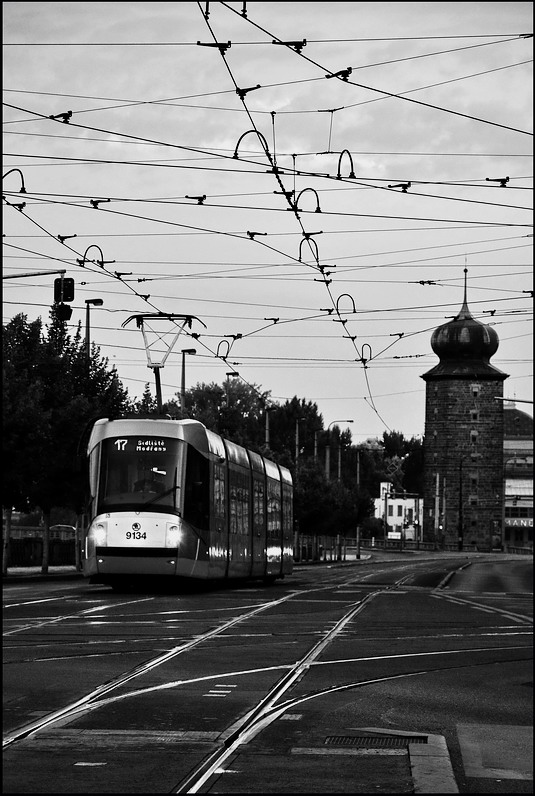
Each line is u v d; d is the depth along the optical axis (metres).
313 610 37.97
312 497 140.12
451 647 26.73
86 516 43.59
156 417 44.75
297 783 11.99
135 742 13.95
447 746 14.31
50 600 39.88
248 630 29.77
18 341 68.81
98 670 20.61
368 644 26.91
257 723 15.56
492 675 21.70
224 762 12.96
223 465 47.88
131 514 42.56
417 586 61.97
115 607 36.66
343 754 13.61
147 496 42.84
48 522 70.62
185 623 31.27
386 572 93.38
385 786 11.91
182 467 43.41
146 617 32.97
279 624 31.92
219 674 20.61
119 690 18.22
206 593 46.97
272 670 21.36
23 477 60.47
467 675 21.62
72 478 68.31
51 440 63.50
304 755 13.52
